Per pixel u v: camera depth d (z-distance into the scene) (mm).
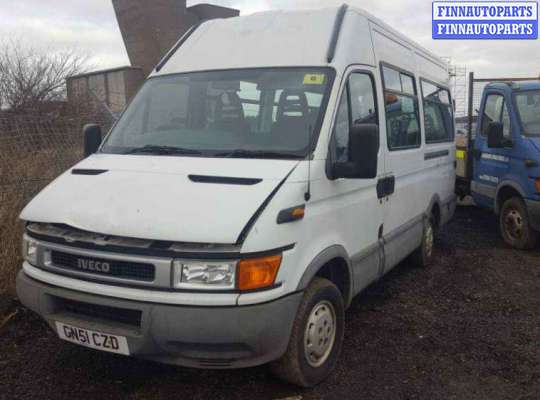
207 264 3148
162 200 3383
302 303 3629
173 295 3160
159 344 3197
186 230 3139
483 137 8859
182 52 4984
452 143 7902
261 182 3475
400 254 5617
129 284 3268
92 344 3420
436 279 6484
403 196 5625
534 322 5184
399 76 5641
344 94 4254
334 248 3963
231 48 4754
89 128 4832
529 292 6082
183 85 4637
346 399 3732
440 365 4266
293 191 3465
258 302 3191
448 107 7891
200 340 3141
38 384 3854
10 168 5957
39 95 10102
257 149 3893
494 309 5527
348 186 4230
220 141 4074
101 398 3684
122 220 3287
